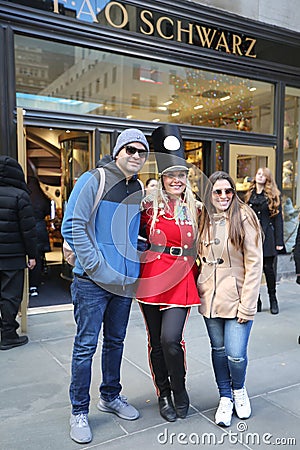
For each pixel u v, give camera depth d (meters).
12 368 3.18
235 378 2.43
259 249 2.32
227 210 2.37
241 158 6.31
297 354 3.52
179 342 2.30
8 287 3.60
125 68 5.64
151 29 5.26
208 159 6.11
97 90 5.46
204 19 5.66
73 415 2.33
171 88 6.06
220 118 6.34
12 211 3.55
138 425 2.39
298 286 6.25
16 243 3.59
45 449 2.15
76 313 2.31
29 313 4.71
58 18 4.64
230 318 2.37
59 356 3.43
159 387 2.51
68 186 6.58
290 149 7.05
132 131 2.23
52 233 9.80
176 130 2.38
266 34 6.28
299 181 7.22
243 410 2.46
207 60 5.77
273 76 6.53
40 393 2.78
